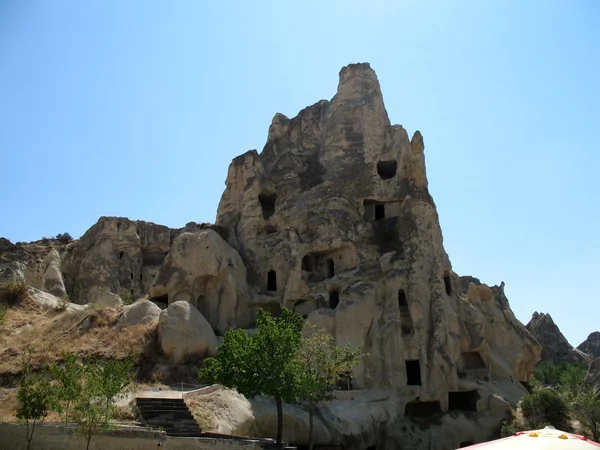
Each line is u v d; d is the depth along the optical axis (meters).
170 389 32.81
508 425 41.19
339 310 42.44
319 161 53.72
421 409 42.12
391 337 42.19
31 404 20.62
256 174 53.53
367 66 55.09
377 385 41.06
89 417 20.22
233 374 26.05
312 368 31.33
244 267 48.94
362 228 48.19
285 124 58.59
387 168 52.84
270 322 27.05
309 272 48.38
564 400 44.00
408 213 47.53
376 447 37.19
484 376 46.59
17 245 78.56
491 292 56.16
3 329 38.81
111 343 37.25
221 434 25.58
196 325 38.25
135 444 22.12
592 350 115.12
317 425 33.53
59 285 58.25
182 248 47.91
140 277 69.19
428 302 44.19
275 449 23.91
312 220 48.75
